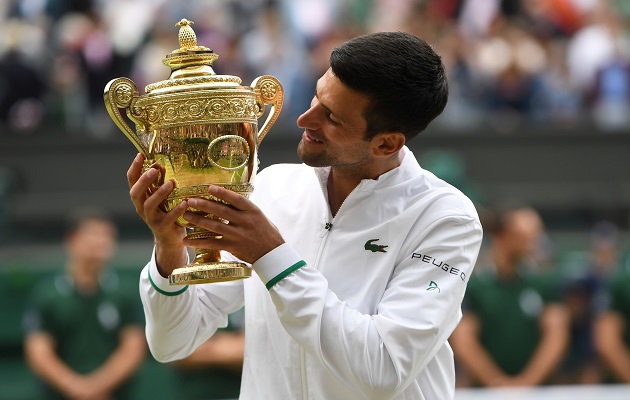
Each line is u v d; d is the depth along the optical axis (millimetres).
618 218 25312
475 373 17156
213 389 16953
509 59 25953
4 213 23031
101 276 17422
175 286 6973
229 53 24906
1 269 19875
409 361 6543
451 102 25438
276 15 26016
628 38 27609
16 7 25906
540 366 17453
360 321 6543
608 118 25750
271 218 7289
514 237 17562
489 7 27375
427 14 27219
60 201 23656
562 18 27484
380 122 6727
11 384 19188
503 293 17531
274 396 7043
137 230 23750
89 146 23906
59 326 17047
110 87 6383
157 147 6402
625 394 15648
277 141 24312
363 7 27203
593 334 18500
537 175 25328
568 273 18578
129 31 25359
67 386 16938
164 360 7406
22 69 24234
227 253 7469
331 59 6727
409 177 7129
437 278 6793
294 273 6512
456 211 6957
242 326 17016
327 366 6523
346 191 7180
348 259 6965
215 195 6320
